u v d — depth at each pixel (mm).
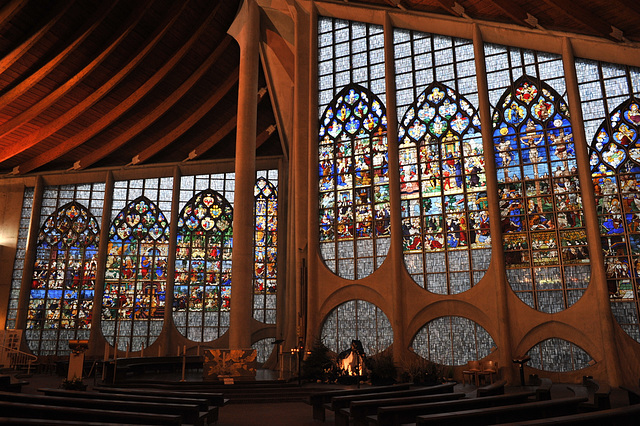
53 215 25234
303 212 18828
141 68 20906
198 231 24938
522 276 15672
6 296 24109
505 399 7719
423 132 17953
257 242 24391
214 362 14891
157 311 23922
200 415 7082
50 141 23578
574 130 15703
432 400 7914
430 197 17344
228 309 24125
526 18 15602
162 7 18891
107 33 19094
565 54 16016
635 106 15367
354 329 17391
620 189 15102
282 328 23234
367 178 18406
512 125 16844
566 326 14797
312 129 19234
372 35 19578
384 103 18812
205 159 25609
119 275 24312
